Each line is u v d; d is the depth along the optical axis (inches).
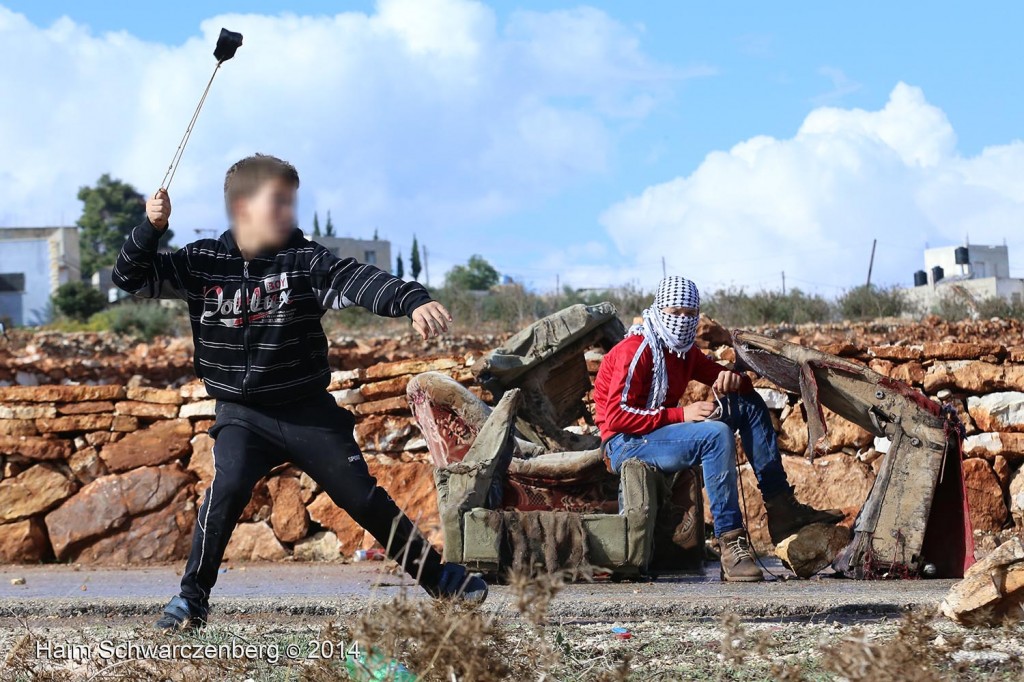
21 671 163.6
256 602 230.8
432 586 186.2
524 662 149.3
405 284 176.1
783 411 364.8
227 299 183.8
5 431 374.9
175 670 161.0
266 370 183.3
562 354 299.7
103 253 3639.3
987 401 358.6
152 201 183.5
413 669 135.4
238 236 187.3
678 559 278.2
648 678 150.9
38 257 2628.0
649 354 259.0
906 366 368.2
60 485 372.5
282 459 190.2
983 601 179.2
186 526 368.5
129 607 238.1
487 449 260.7
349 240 3533.5
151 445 377.7
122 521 367.9
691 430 255.0
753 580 254.2
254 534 368.5
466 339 627.5
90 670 164.1
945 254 2529.5
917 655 139.6
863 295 879.1
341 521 367.2
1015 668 148.3
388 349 593.9
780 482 267.9
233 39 187.8
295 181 187.5
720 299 866.8
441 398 286.0
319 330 187.8
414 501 367.9
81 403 380.5
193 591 187.0
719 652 166.6
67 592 277.9
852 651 135.4
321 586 282.0
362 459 188.5
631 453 260.5
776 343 267.4
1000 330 574.2
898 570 259.4
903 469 262.7
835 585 249.8
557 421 309.9
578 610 209.0
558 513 258.4
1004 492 353.7
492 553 253.4
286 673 153.8
